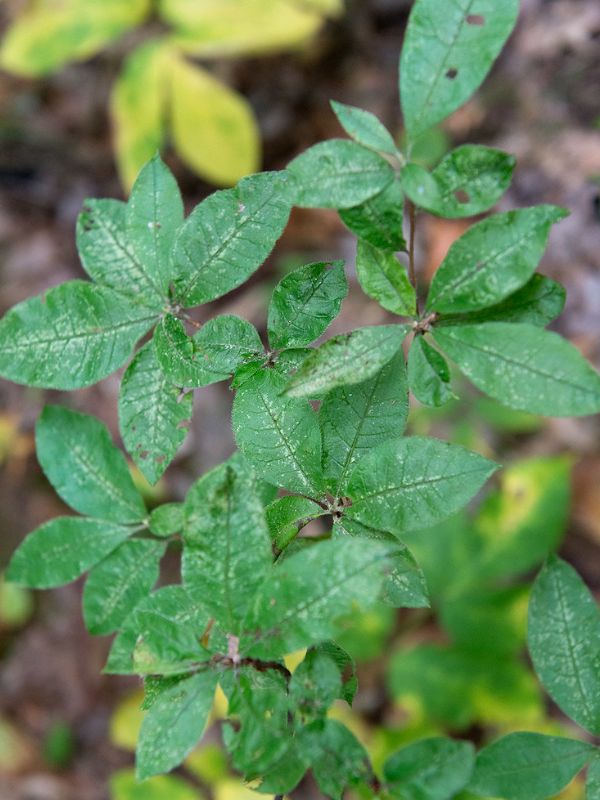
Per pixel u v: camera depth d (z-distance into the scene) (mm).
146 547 468
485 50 397
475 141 1256
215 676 384
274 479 420
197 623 408
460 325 393
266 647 365
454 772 360
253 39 1034
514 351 382
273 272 1298
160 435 424
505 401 380
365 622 923
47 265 1446
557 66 1241
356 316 1213
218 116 1063
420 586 405
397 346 397
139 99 1060
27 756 1271
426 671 898
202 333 423
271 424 420
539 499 930
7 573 464
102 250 435
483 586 917
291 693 373
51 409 480
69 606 1334
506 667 889
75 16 1054
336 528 410
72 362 427
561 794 791
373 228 406
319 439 419
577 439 1093
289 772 370
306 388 390
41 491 1341
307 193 407
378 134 404
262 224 415
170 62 1054
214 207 415
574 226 1142
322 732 366
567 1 1271
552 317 410
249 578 382
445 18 400
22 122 1513
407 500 399
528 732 418
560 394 375
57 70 1515
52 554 469
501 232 388
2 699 1303
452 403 1043
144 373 428
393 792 361
